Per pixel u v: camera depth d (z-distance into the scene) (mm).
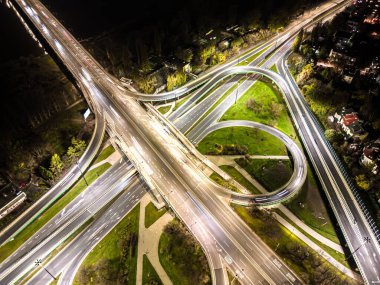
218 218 147125
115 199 157750
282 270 130375
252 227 144875
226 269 130250
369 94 198625
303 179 164500
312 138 185625
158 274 129750
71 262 134750
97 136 187125
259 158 177500
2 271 132000
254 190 161500
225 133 192000
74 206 154500
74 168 170500
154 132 189750
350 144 176250
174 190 157875
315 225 147000
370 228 141750
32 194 159250
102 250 138375
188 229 142875
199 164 172625
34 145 181500
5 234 143500
